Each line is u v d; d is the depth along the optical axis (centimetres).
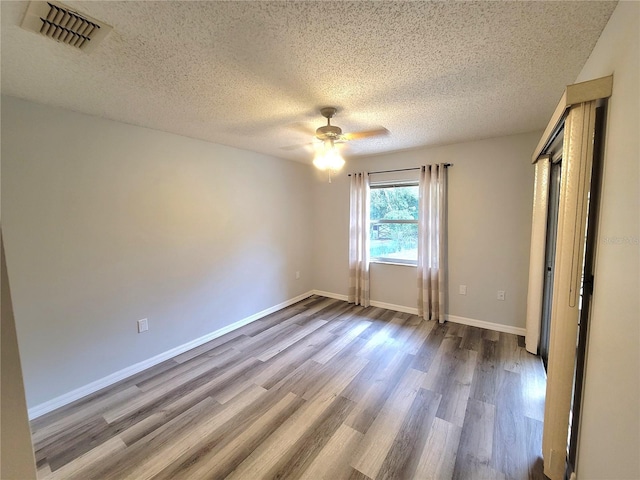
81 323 231
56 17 119
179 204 297
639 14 92
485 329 345
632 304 91
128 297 260
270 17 122
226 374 258
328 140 239
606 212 115
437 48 146
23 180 200
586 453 127
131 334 263
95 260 238
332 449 173
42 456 171
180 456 170
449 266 365
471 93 201
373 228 437
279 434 186
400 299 412
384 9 117
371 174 418
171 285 293
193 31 131
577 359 140
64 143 218
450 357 280
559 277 141
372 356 285
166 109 223
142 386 243
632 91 96
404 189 404
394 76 175
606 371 109
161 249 283
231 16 121
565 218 134
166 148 284
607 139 116
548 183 257
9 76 168
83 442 181
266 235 402
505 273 331
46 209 211
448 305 371
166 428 193
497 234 332
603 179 119
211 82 181
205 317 326
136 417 204
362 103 217
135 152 261
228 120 250
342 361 277
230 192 349
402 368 262
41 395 212
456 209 354
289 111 230
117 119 245
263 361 280
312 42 140
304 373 257
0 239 63
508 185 321
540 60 158
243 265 370
